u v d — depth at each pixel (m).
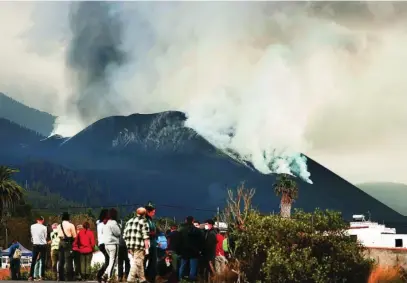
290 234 20.98
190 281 19.80
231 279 20.41
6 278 24.55
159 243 20.64
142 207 18.80
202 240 19.97
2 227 105.88
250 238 20.89
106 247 19.02
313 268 20.66
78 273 21.81
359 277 21.94
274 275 20.36
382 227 63.53
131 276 18.06
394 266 25.34
